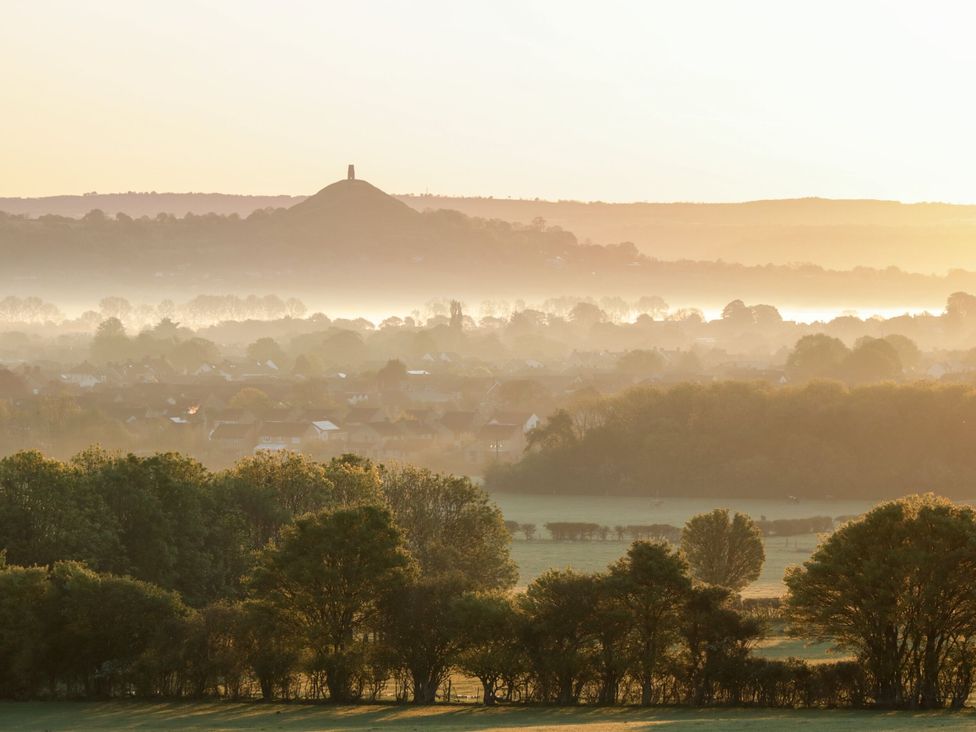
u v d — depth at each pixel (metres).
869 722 194.88
